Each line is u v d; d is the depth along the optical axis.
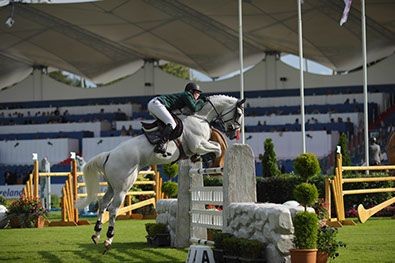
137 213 24.44
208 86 48.41
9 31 43.78
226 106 13.38
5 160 45.44
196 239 13.28
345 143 27.97
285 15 38.75
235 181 11.70
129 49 47.62
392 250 12.57
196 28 42.44
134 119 48.88
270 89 47.41
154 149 12.64
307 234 9.70
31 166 43.38
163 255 12.81
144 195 24.56
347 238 14.77
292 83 47.03
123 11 39.25
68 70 52.66
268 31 41.97
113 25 42.06
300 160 12.19
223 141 14.03
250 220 10.82
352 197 21.45
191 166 13.88
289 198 21.78
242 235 11.10
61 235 17.59
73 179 21.67
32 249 14.31
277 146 40.16
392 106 44.38
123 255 12.95
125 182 12.70
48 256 13.02
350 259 11.39
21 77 54.84
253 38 44.03
